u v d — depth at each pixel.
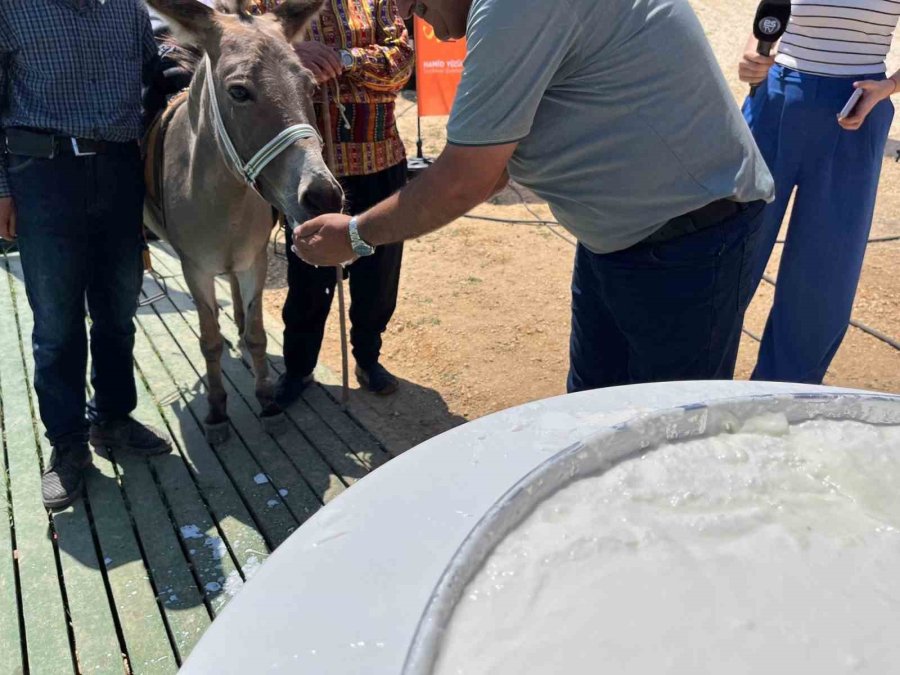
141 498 2.98
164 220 3.18
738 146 2.02
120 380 3.13
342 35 3.08
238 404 3.65
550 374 4.23
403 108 9.24
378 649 0.85
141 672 2.25
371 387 3.87
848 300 3.25
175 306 4.55
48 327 2.77
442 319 4.79
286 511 2.95
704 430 1.21
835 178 3.03
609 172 1.97
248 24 2.65
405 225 1.96
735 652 0.84
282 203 2.62
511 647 0.83
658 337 2.23
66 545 2.73
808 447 1.20
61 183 2.59
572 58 1.80
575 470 1.09
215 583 2.59
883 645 0.86
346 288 5.05
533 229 6.22
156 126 3.24
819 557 0.99
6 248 5.11
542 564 0.94
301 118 2.58
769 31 2.78
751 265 2.20
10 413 3.46
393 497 1.09
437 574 0.96
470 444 1.22
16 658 2.28
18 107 2.51
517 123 1.77
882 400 1.26
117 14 2.60
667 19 1.83
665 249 2.07
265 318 4.59
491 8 1.68
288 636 0.87
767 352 3.48
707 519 1.04
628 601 0.90
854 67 2.88
